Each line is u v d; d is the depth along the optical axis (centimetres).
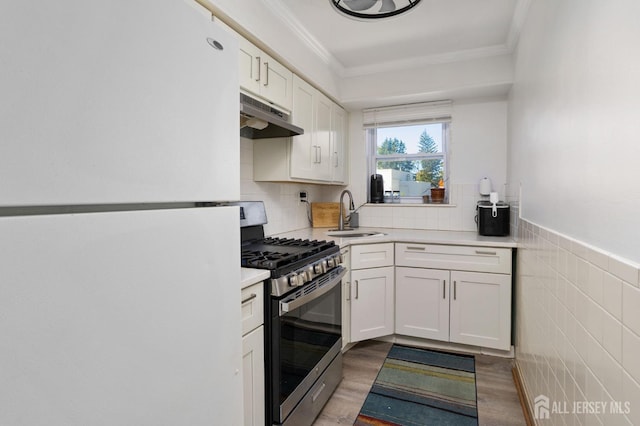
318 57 259
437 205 316
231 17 159
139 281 58
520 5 195
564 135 125
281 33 206
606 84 90
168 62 65
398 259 266
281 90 212
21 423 42
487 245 240
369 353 254
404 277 265
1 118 40
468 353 253
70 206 50
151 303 60
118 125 55
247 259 157
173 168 66
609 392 86
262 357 141
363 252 255
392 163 341
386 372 226
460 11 209
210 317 76
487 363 236
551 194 141
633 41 76
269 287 143
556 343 131
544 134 153
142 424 58
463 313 249
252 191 239
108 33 53
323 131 278
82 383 49
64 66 47
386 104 318
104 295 52
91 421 50
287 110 220
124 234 56
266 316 144
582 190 106
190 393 69
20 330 42
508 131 281
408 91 287
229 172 84
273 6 194
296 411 156
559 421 127
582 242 106
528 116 191
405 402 192
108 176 54
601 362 90
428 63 278
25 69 43
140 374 58
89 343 50
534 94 175
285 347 148
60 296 46
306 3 198
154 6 62
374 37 242
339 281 209
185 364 68
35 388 43
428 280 258
